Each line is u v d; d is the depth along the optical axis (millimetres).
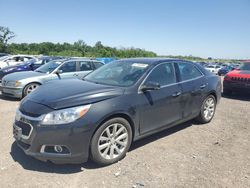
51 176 3580
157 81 4695
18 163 3910
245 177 3680
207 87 5867
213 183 3504
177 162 4090
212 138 5203
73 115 3525
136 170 3803
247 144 4930
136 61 5090
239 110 7848
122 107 3938
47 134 3463
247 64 10812
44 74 9094
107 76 4859
